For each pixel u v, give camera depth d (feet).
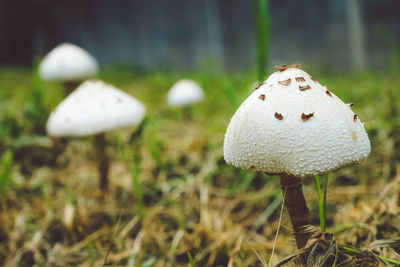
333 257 0.80
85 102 1.20
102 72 5.06
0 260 1.11
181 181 1.39
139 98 2.97
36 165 1.58
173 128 2.08
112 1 6.14
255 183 1.32
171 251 1.07
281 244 1.03
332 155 0.71
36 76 1.77
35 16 6.81
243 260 1.00
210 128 1.86
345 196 1.18
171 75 4.32
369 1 3.49
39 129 1.73
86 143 1.76
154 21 5.74
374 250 0.88
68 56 1.88
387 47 3.41
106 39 6.44
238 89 2.52
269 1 4.40
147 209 1.26
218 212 1.23
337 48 3.88
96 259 1.09
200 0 5.11
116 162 1.62
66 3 6.63
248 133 0.73
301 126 0.71
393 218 0.93
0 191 1.24
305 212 0.81
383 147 1.31
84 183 1.47
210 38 5.14
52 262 1.09
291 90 0.73
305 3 4.08
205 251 1.06
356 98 1.85
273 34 4.45
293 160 0.71
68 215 1.16
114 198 1.35
